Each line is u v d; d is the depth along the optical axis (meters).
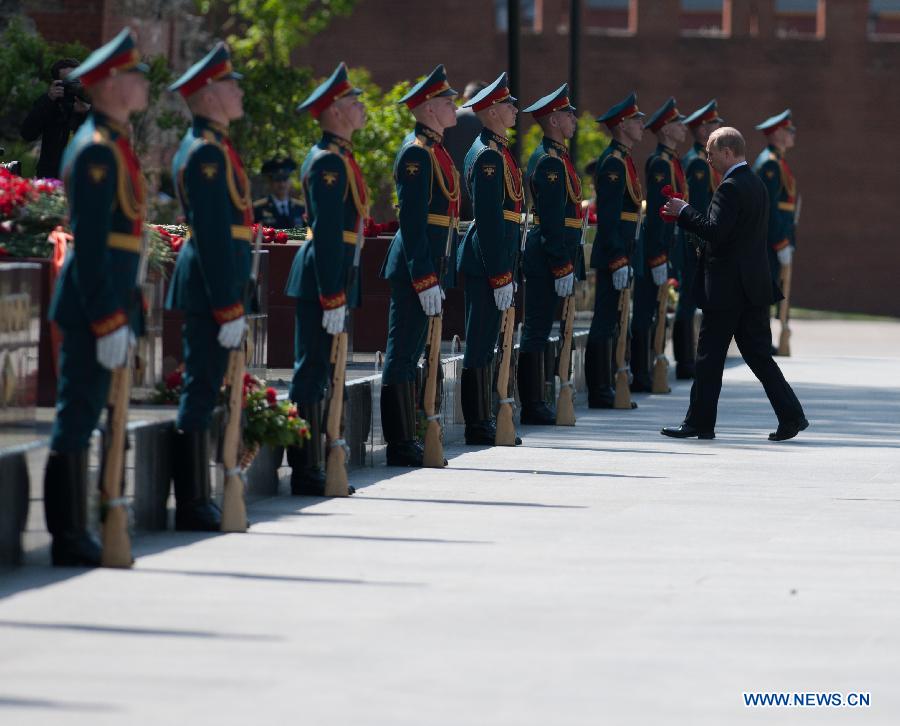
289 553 27.02
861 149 140.50
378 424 38.34
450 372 42.19
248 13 108.50
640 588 24.59
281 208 66.12
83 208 24.70
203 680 19.19
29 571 25.34
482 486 34.84
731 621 22.56
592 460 39.22
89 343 25.34
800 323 123.56
